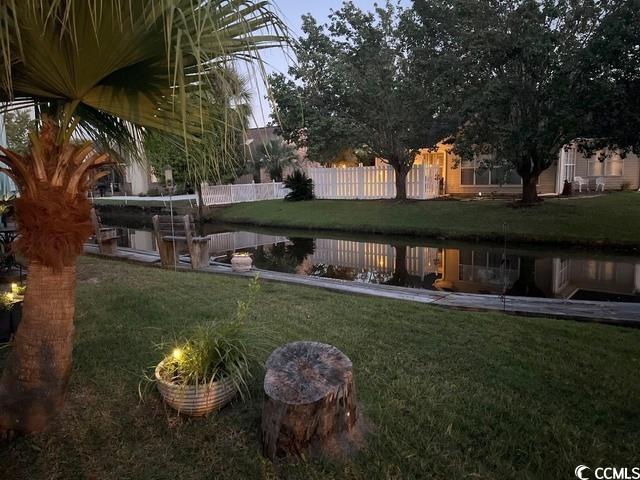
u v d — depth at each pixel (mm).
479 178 17078
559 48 9617
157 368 2486
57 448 2137
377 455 2076
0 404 2182
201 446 2168
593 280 7059
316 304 4637
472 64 10422
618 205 11438
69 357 2354
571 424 2346
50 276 2205
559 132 9789
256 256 9992
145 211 19938
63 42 1844
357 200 16656
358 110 13914
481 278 7461
